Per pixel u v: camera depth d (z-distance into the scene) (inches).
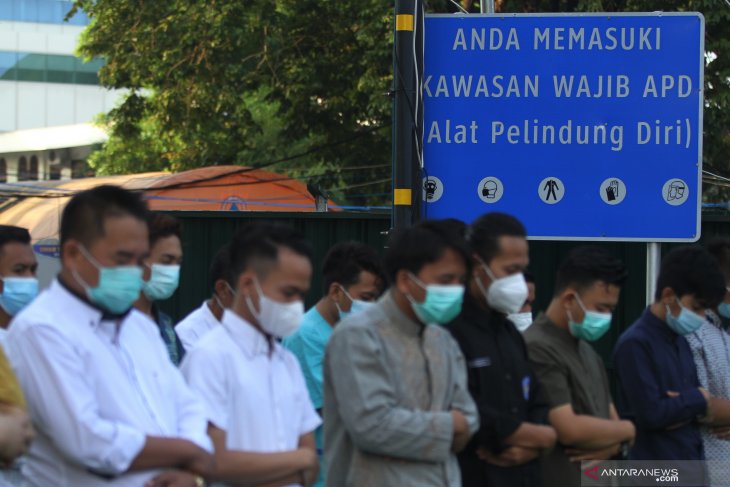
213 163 1395.2
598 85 536.1
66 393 235.0
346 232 698.2
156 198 998.4
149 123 1536.7
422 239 285.9
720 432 369.7
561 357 332.2
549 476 330.3
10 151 2881.4
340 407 283.6
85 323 246.4
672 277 352.8
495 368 309.4
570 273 334.3
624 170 535.5
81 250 246.1
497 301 312.5
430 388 288.7
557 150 536.7
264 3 1188.5
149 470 244.1
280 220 704.4
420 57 511.5
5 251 351.9
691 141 533.6
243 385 268.7
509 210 537.0
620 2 1028.5
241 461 260.5
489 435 301.1
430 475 281.4
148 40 1229.1
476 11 1104.8
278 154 1403.8
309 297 699.4
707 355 384.5
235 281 277.6
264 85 1273.4
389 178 1259.8
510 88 536.4
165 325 381.1
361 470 283.7
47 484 244.5
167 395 259.3
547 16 535.5
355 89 1211.2
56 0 3597.4
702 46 533.3
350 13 1202.6
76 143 2817.4
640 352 353.4
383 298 299.7
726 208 984.3
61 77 3582.7
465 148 537.3
